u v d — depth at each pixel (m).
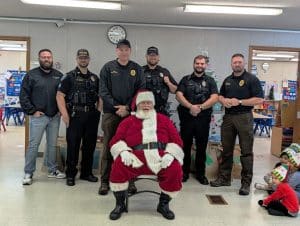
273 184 3.71
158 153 3.10
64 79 3.97
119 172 3.03
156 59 4.06
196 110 4.01
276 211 3.23
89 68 5.64
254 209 3.38
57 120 4.18
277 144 6.26
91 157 4.19
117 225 2.89
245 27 5.71
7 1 4.36
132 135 3.20
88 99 4.01
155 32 5.67
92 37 5.61
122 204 3.10
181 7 4.46
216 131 5.54
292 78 13.81
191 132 4.20
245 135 3.86
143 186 4.09
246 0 4.03
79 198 3.54
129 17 5.19
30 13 5.12
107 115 3.61
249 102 3.80
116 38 5.61
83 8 4.67
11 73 9.35
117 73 3.55
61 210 3.19
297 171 3.46
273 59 13.25
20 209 3.17
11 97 9.45
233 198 3.70
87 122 4.04
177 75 5.75
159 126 3.26
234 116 3.92
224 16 4.91
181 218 3.09
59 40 5.59
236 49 5.81
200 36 5.73
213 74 5.78
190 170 4.64
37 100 3.98
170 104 5.53
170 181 3.05
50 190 3.77
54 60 5.62
